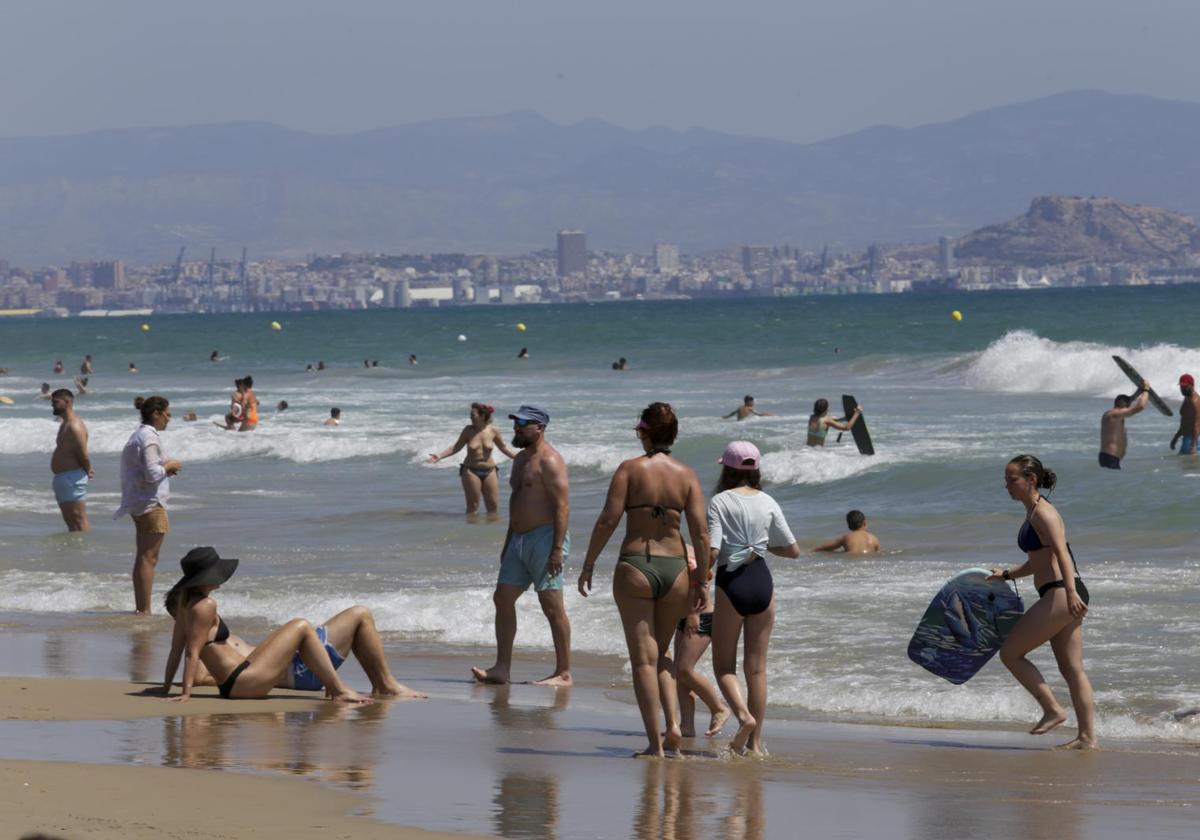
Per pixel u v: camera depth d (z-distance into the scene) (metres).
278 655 24.12
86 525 46.03
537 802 17.12
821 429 60.16
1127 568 34.69
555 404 94.56
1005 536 41.62
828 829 16.05
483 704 24.08
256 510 52.81
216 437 74.50
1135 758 20.17
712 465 62.44
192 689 24.28
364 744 20.44
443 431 77.81
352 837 15.07
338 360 178.25
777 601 31.83
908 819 16.55
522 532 26.19
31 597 35.53
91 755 19.23
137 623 32.34
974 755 20.31
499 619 26.38
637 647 20.00
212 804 16.36
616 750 20.48
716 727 21.28
